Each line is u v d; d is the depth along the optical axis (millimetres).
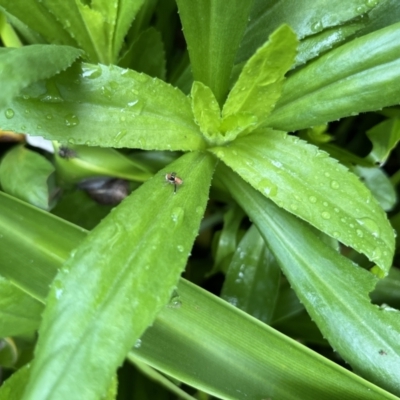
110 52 304
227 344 278
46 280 282
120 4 290
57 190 335
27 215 291
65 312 235
